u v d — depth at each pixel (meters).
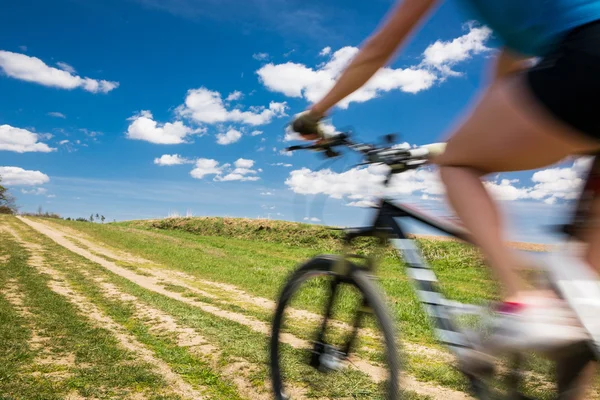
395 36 1.62
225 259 18.72
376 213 2.03
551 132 1.35
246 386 4.29
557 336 1.39
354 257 2.10
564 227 1.51
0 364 4.76
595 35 1.24
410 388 4.24
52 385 4.22
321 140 2.11
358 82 1.75
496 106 1.45
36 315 7.43
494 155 1.47
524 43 1.39
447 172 1.60
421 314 8.09
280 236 28.97
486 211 1.51
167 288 11.59
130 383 4.35
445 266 15.57
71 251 19.25
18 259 15.19
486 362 1.62
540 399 1.73
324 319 2.33
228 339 6.03
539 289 1.51
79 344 5.73
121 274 13.94
